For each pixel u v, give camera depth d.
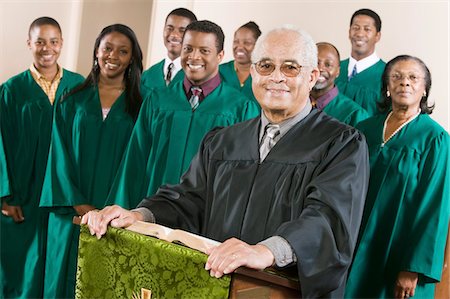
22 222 6.06
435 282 4.74
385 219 4.82
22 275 6.03
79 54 6.39
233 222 3.19
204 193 3.37
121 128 5.93
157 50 6.07
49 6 6.39
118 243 2.76
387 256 4.80
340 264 2.81
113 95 5.99
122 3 6.24
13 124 6.15
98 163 5.91
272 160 3.21
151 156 5.58
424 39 5.31
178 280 2.58
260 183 3.18
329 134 3.19
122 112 5.96
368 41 5.42
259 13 5.82
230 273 2.48
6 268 6.03
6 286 6.02
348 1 5.53
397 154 4.86
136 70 5.99
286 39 3.18
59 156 5.92
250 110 5.54
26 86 6.20
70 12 6.42
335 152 3.10
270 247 2.66
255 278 2.55
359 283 4.80
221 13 5.93
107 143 5.93
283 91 3.18
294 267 2.87
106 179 5.91
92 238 2.84
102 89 6.02
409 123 4.94
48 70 6.23
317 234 2.77
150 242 2.67
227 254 2.48
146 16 6.15
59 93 6.20
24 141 6.12
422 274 4.77
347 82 5.41
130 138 5.74
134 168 5.64
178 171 5.50
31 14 6.41
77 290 2.87
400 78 4.95
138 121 5.71
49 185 5.86
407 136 4.90
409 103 4.93
